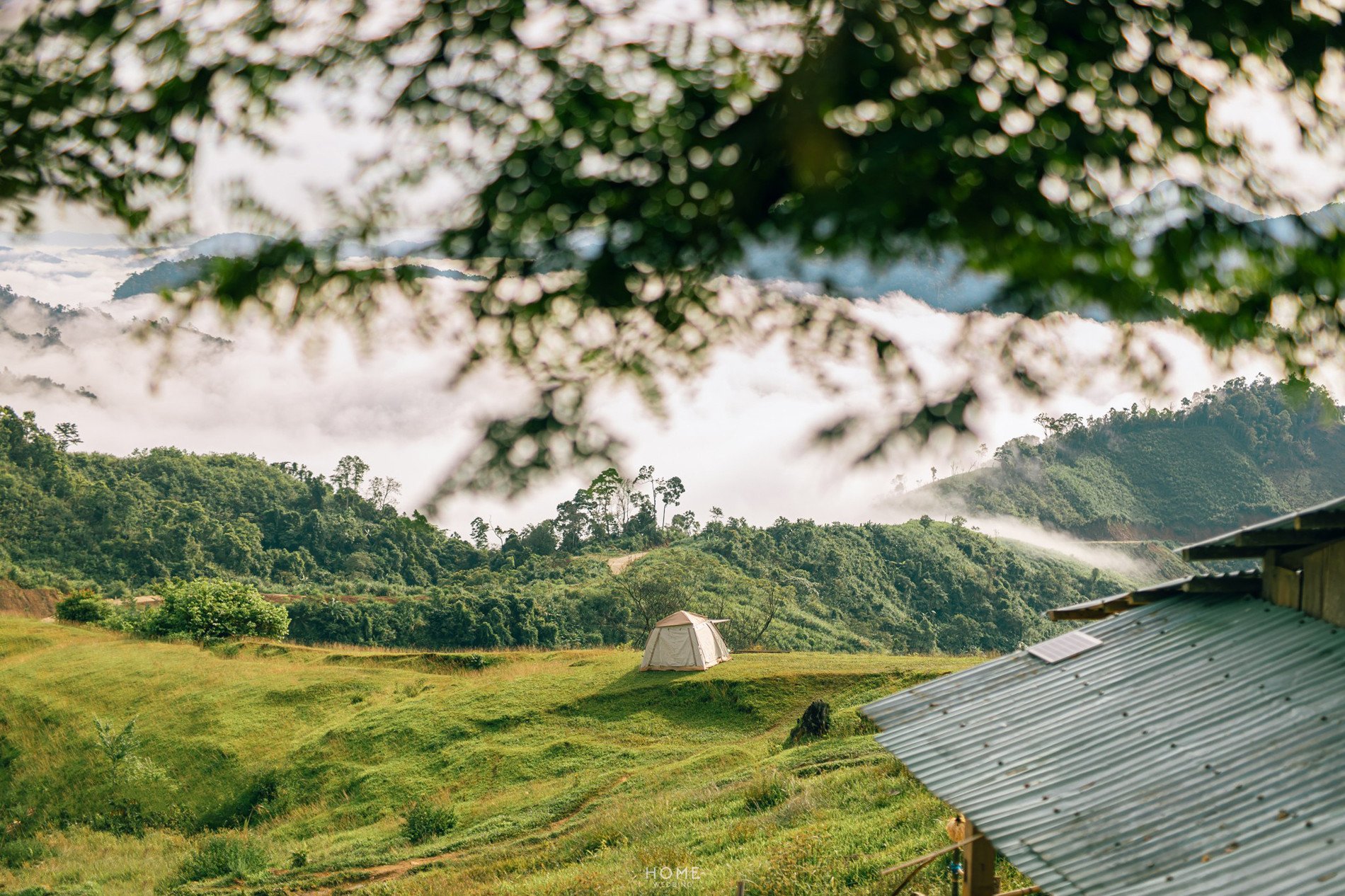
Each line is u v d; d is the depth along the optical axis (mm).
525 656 44281
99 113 2066
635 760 29828
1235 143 2061
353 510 156625
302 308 1829
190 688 41188
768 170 1953
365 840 27141
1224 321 1931
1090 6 2029
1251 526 8266
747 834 19203
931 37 1984
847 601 115938
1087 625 10312
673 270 1940
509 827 25500
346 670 43156
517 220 1924
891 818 17109
